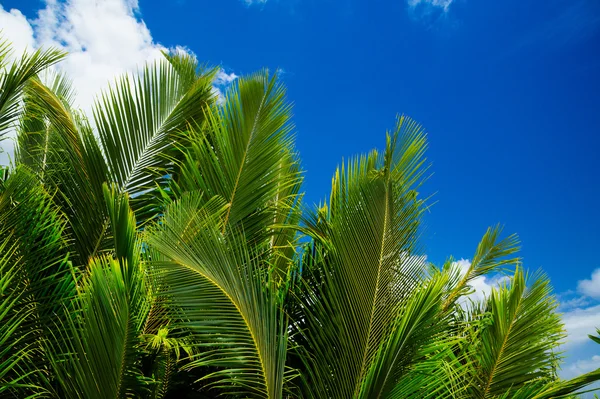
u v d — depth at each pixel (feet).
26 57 10.84
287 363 11.89
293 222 16.12
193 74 16.79
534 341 13.08
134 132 14.24
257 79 13.93
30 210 10.61
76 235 12.50
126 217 9.37
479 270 16.97
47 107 13.66
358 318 10.52
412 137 12.26
